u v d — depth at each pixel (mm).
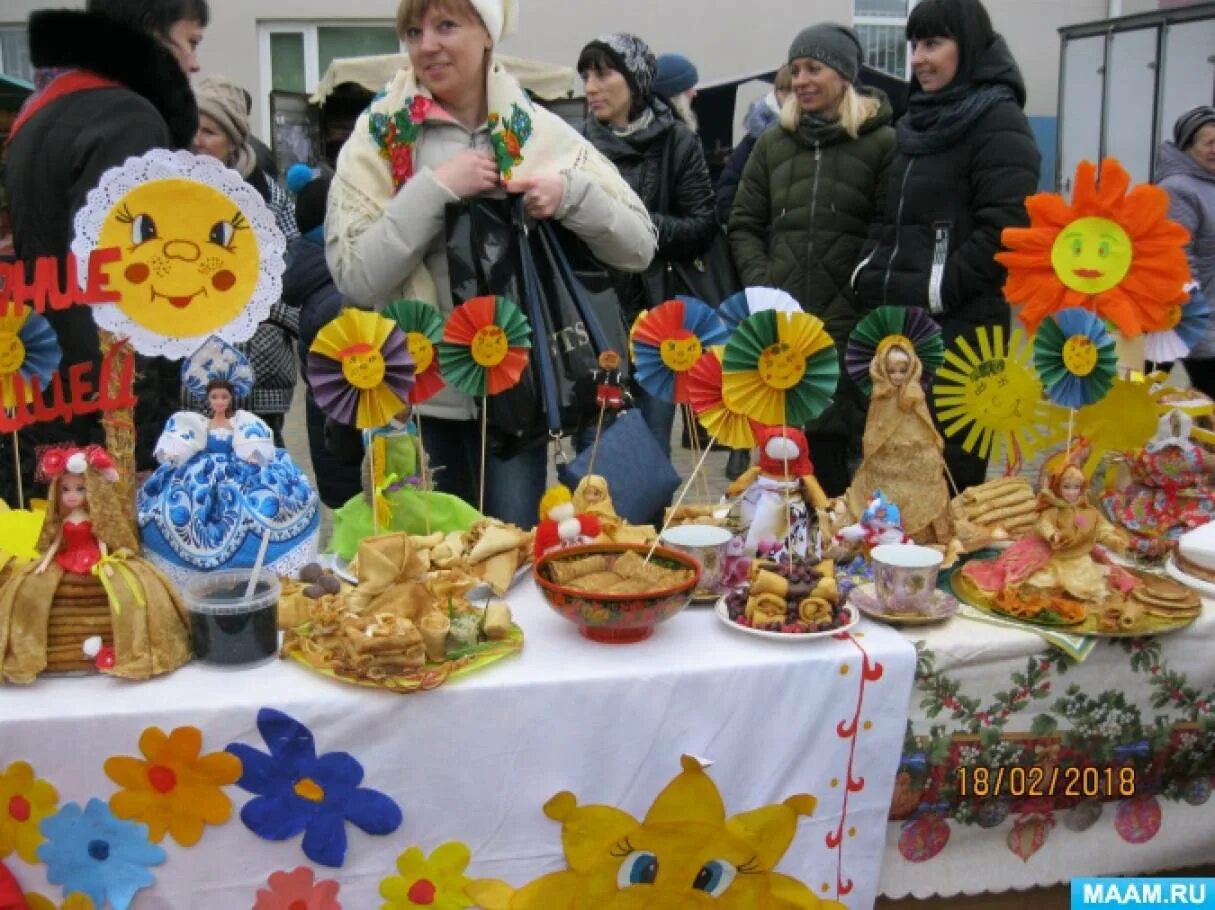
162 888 1543
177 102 2340
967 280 2939
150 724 1477
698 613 1818
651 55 3549
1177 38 7516
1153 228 1931
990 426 2061
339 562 1989
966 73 2961
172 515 1739
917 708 1718
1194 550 1919
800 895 1703
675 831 1631
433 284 2318
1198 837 1921
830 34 3400
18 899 1523
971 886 1827
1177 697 1827
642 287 3541
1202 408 2164
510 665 1598
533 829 1597
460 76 2227
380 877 1584
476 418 2307
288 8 8383
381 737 1530
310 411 3256
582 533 1862
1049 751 1787
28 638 1532
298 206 3027
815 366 1785
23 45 8242
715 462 5328
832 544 1970
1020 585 1804
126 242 1666
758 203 3686
